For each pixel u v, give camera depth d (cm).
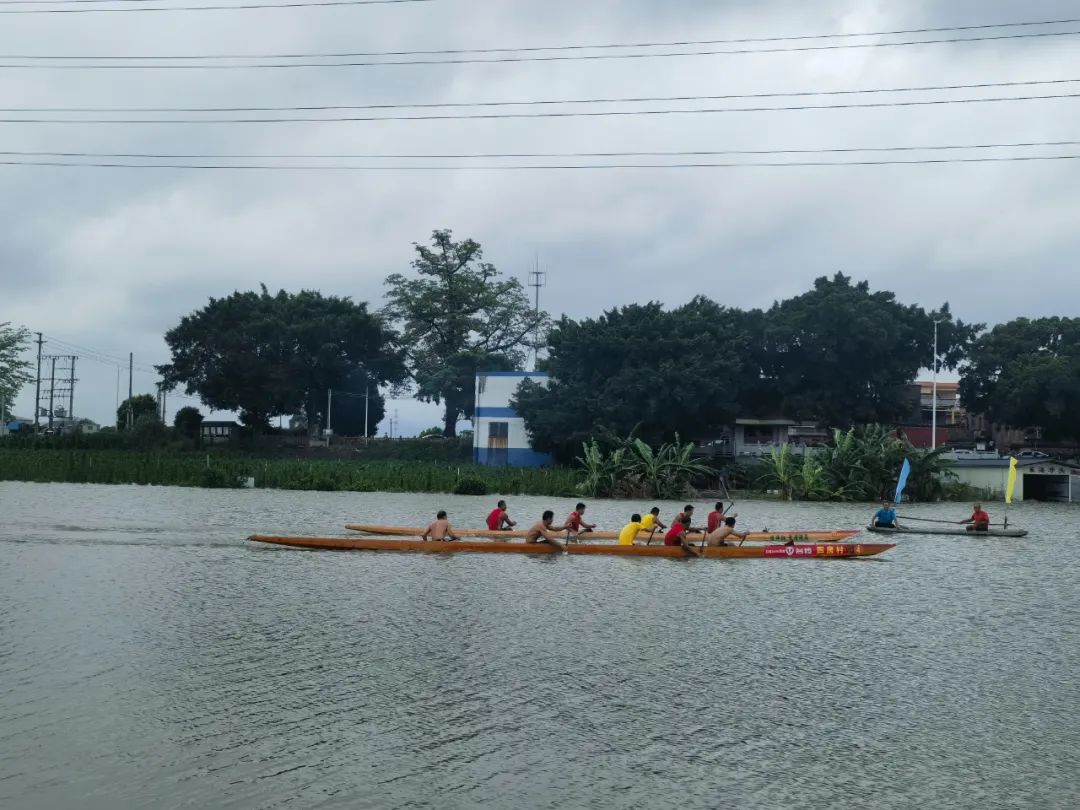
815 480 6147
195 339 9238
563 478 6219
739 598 2430
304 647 1819
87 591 2339
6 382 7719
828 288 8012
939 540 3844
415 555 3064
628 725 1429
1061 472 6869
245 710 1441
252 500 5084
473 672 1673
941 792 1220
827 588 2622
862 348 7806
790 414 8206
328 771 1223
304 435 9956
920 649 1938
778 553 3155
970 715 1516
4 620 1998
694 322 7456
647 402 7081
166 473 6244
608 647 1877
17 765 1215
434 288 9444
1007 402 8462
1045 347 8856
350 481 6109
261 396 9138
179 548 3108
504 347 9762
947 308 8144
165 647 1797
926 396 10981
